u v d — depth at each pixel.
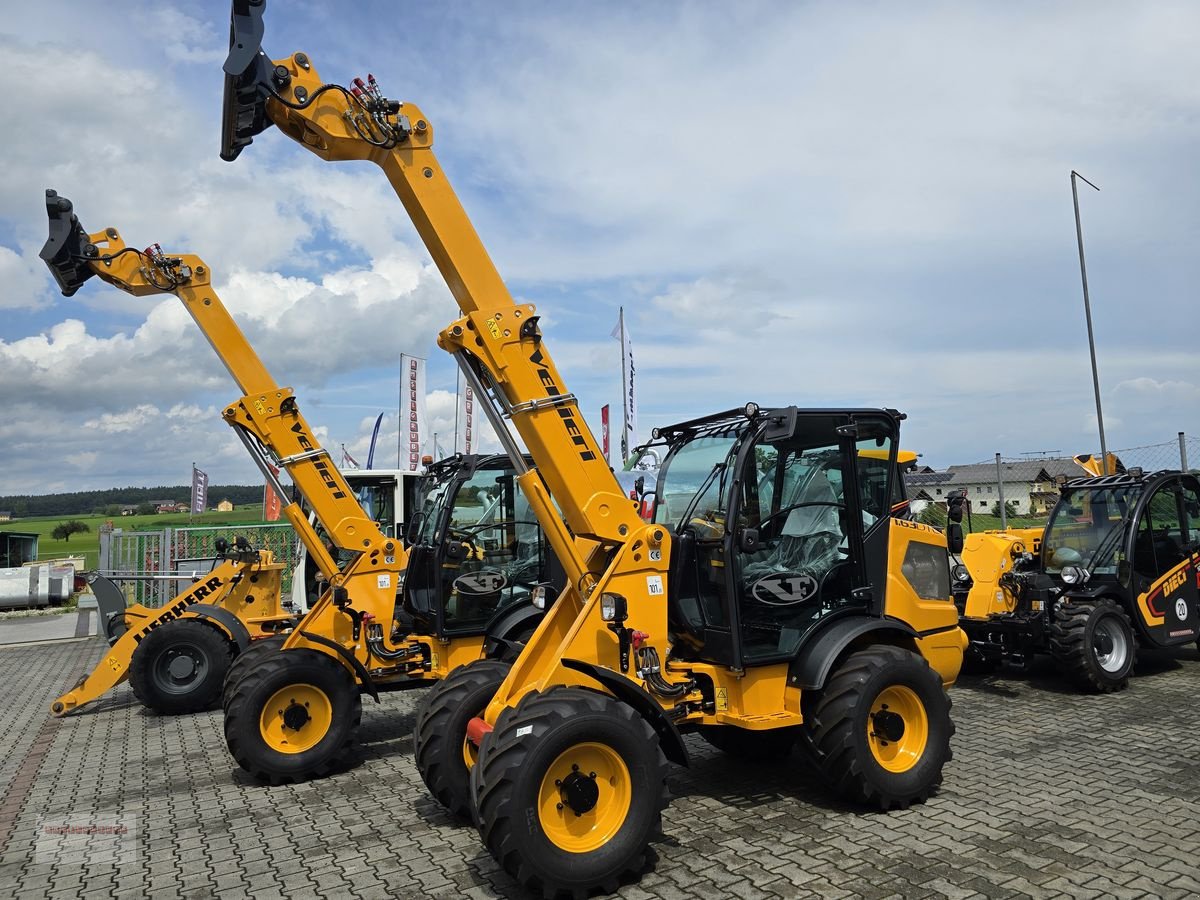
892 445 5.36
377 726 7.39
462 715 4.75
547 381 4.51
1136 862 3.88
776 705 4.76
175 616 8.71
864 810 4.70
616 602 4.32
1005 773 5.25
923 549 5.46
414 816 5.03
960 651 5.48
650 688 4.41
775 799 4.95
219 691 8.35
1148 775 5.11
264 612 9.14
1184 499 8.29
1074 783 5.01
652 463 5.66
